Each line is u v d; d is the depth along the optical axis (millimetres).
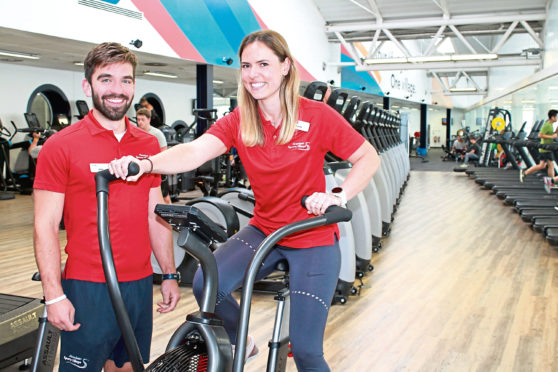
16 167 10078
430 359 2832
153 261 4121
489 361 2811
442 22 12664
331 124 1652
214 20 8461
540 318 3469
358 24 13305
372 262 4988
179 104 14375
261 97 1558
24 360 2613
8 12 5141
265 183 1674
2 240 5621
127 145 1656
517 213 7859
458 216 7617
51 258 1550
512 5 12039
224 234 1283
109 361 1850
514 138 11359
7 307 2615
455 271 4660
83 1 5992
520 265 4871
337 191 1527
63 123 10766
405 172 11297
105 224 1342
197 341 1269
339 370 2697
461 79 28875
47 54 8227
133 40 6742
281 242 1691
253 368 2695
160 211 1247
